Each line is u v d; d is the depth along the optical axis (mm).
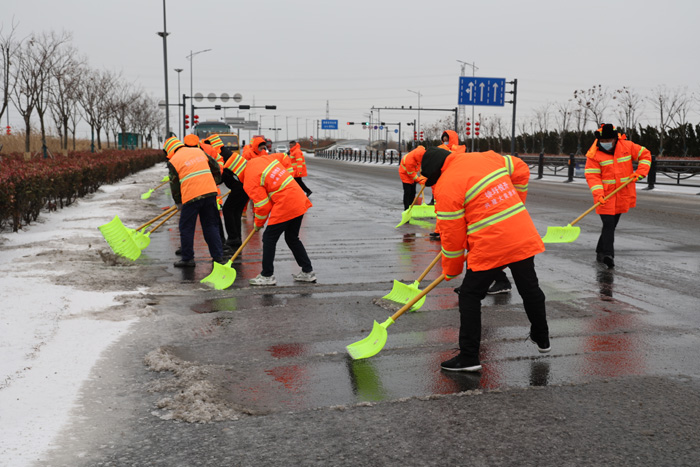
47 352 4629
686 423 3506
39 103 25000
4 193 9812
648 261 8578
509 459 3105
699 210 15445
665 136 42688
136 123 61406
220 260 8195
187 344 4938
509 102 36656
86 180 17328
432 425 3488
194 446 3248
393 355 4711
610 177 8055
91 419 3555
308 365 4477
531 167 40062
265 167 6902
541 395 3912
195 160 8078
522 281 4457
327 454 3164
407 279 7422
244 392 3969
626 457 3123
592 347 4855
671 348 4832
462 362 4312
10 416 3562
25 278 6984
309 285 7086
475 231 4254
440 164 4352
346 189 23531
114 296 6281
